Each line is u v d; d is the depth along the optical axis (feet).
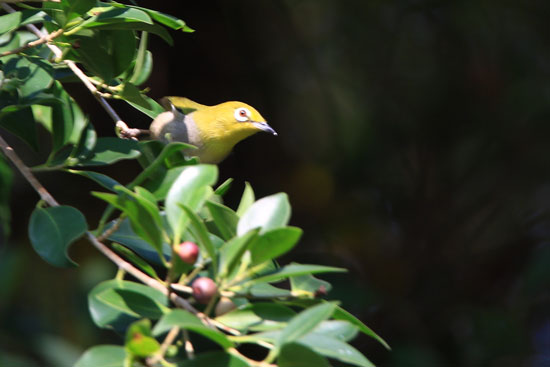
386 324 39.88
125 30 19.13
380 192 45.60
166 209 14.02
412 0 45.34
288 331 11.66
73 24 18.20
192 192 14.32
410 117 46.09
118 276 14.94
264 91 43.65
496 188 46.55
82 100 37.32
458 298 43.57
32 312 30.68
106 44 19.20
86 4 17.78
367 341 38.96
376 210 45.39
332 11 45.91
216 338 11.83
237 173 42.86
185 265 13.69
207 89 41.42
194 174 14.48
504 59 45.42
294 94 45.52
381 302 38.70
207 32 41.27
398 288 43.45
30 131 19.36
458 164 46.47
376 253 44.19
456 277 44.45
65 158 17.88
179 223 13.88
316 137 45.52
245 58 42.88
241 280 13.25
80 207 36.94
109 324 14.61
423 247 45.16
